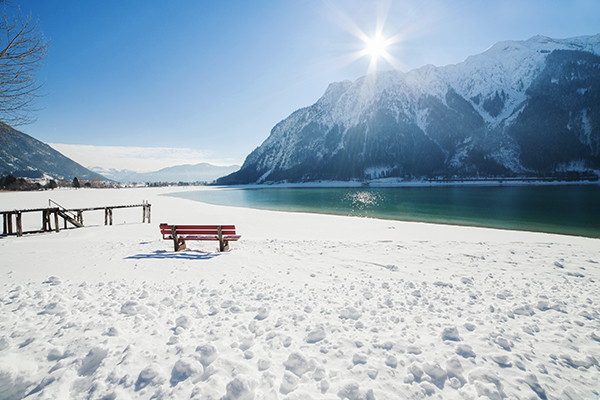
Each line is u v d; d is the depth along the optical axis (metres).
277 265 7.73
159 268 7.39
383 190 84.69
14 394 2.67
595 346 3.65
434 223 22.95
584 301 5.12
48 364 3.08
